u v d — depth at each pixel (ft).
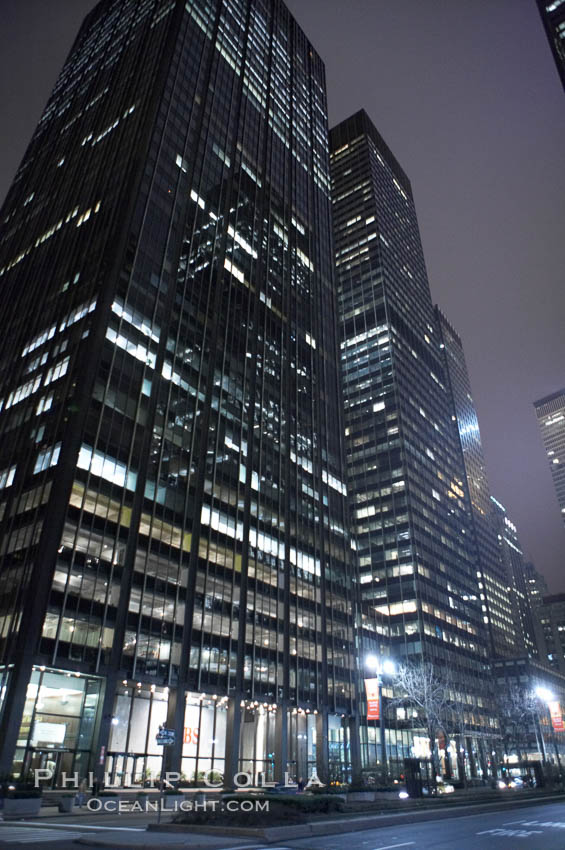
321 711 252.62
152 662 180.55
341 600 298.56
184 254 262.06
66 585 163.53
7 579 167.84
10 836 69.97
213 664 202.69
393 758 295.48
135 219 237.86
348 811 95.35
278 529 266.98
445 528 442.09
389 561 384.88
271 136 390.42
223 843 61.21
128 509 191.01
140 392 211.82
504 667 490.49
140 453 202.69
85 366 194.90
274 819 77.41
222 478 240.32
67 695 158.61
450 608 404.77
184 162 284.20
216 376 258.16
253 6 431.02
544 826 82.12
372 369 457.27
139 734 175.73
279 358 314.96
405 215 610.65
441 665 361.51
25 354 232.94
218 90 339.77
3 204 351.46
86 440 184.75
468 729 370.53
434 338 571.28
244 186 334.85
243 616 223.92
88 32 433.48
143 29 345.92
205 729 196.24
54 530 165.68
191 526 214.48
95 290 218.59
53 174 323.37
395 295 501.97
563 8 383.65
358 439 437.58
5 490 192.34
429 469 447.42
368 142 586.04
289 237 369.71
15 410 215.31
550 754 410.72
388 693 314.35
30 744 145.59
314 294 377.09
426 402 487.61
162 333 232.53
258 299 312.50
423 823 93.76
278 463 284.00
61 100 390.83
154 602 188.14
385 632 357.00
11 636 153.99
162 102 280.92
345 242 533.14
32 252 285.02
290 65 463.01
